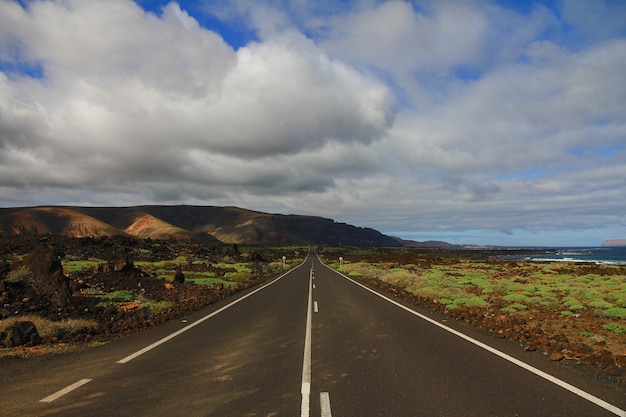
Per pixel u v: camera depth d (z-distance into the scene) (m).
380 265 52.97
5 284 13.07
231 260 51.19
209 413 4.96
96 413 4.95
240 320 12.66
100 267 22.45
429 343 9.05
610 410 5.00
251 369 7.01
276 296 19.70
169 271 29.75
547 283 26.97
